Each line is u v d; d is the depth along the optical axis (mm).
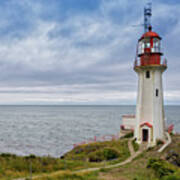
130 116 39875
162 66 29797
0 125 81250
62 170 17781
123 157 23781
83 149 29594
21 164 18703
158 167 16750
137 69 31047
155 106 29844
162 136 30469
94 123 89750
